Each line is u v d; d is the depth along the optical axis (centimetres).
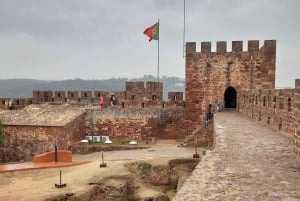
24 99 5675
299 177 1194
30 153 3994
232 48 4628
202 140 4000
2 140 3947
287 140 1984
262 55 4553
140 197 2773
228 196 994
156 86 5078
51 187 2589
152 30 5459
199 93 4734
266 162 1418
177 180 3123
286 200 965
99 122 4797
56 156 3400
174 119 4853
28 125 3994
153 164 3192
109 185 2695
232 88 4984
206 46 4694
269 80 4556
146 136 4788
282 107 2381
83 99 5509
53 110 4628
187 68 4762
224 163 1398
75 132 4356
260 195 1004
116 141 4609
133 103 5125
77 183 2697
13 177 2867
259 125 2791
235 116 3738
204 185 1098
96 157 3638
